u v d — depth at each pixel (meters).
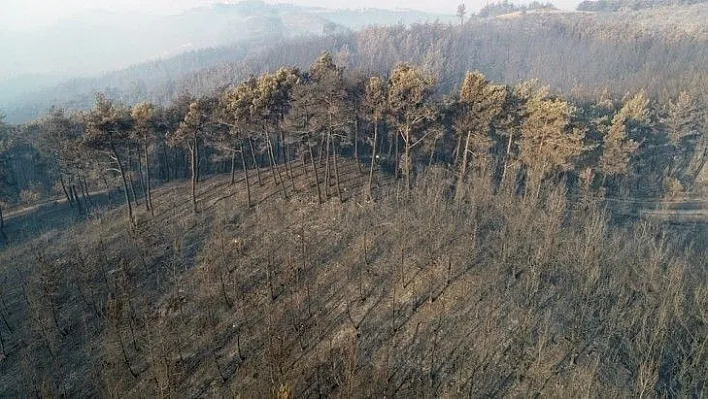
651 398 27.89
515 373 30.33
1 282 48.97
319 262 44.44
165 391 32.22
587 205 55.31
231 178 66.69
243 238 50.44
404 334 34.72
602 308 34.69
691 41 188.88
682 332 32.66
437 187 53.38
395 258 42.84
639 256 39.84
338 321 37.19
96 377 35.47
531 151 57.41
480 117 54.44
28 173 95.25
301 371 33.06
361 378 31.06
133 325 39.75
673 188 74.06
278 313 38.91
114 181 73.44
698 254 47.75
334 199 55.12
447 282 38.50
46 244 57.06
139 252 48.66
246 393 32.47
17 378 36.47
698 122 82.69
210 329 38.78
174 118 67.19
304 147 65.94
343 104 52.91
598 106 78.88
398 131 61.97
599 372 29.47
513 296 36.19
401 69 52.44
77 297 44.22
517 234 42.00
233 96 54.62
